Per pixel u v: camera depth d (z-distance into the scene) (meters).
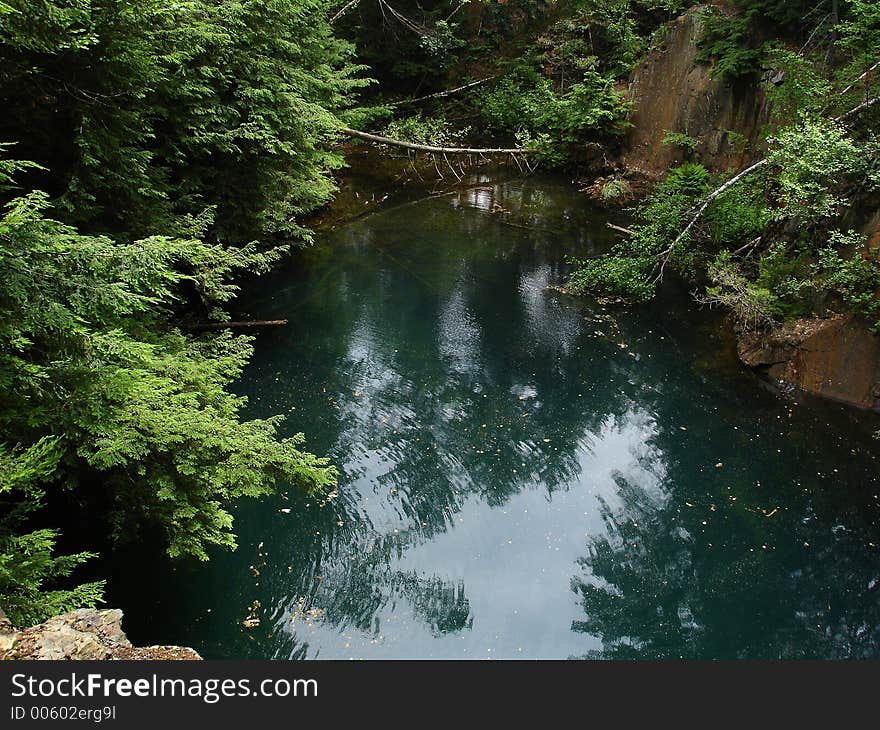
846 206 9.59
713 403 9.16
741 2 14.03
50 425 4.48
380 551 6.73
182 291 9.88
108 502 6.24
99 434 4.48
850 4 11.48
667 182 12.89
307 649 5.68
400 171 17.31
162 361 5.74
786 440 8.48
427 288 11.89
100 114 6.43
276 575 6.36
